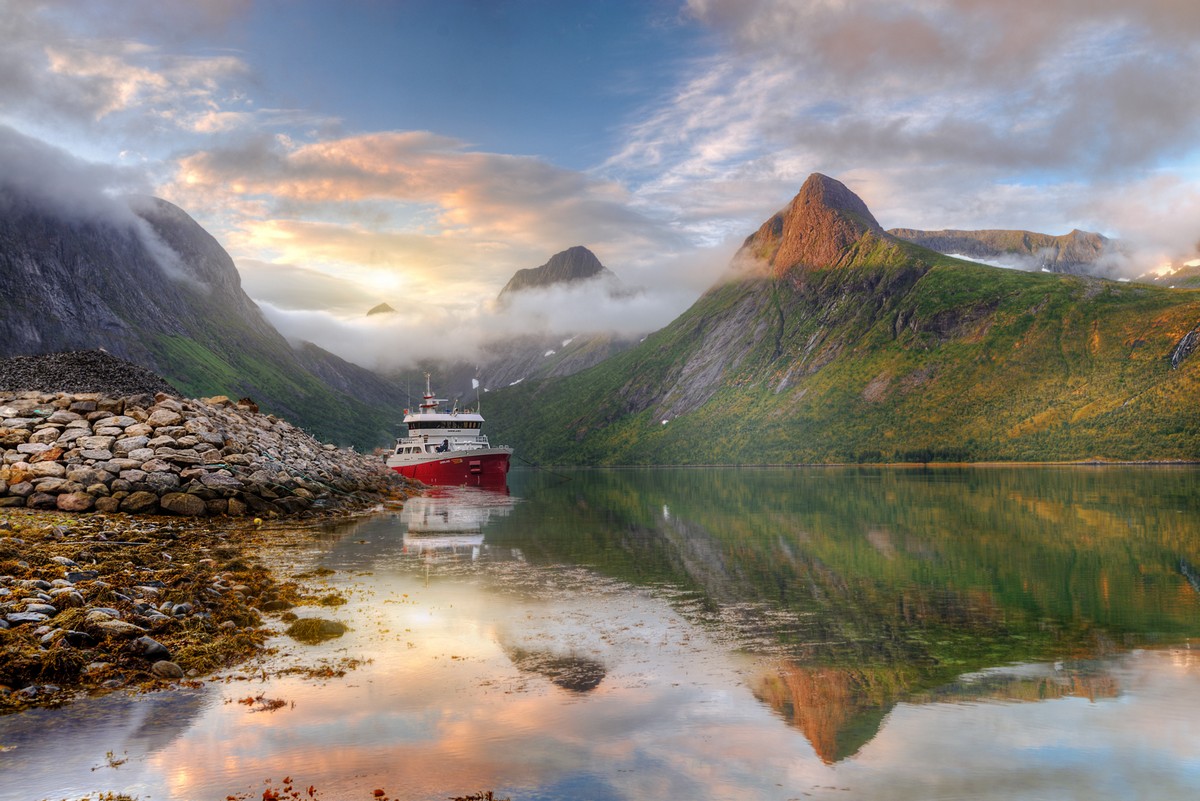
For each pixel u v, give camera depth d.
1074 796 9.80
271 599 22.36
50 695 13.88
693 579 27.11
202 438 50.19
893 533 42.94
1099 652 17.36
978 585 26.05
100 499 40.44
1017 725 12.47
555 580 26.89
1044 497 75.19
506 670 15.78
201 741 11.80
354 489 67.81
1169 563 30.98
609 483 134.50
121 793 9.97
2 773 10.59
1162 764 10.84
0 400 51.31
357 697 13.96
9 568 20.52
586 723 12.60
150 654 15.76
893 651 17.39
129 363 78.19
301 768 10.77
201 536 36.06
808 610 21.97
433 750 11.42
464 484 108.88
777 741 11.78
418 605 22.39
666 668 15.95
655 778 10.38
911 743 11.69
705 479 154.25
